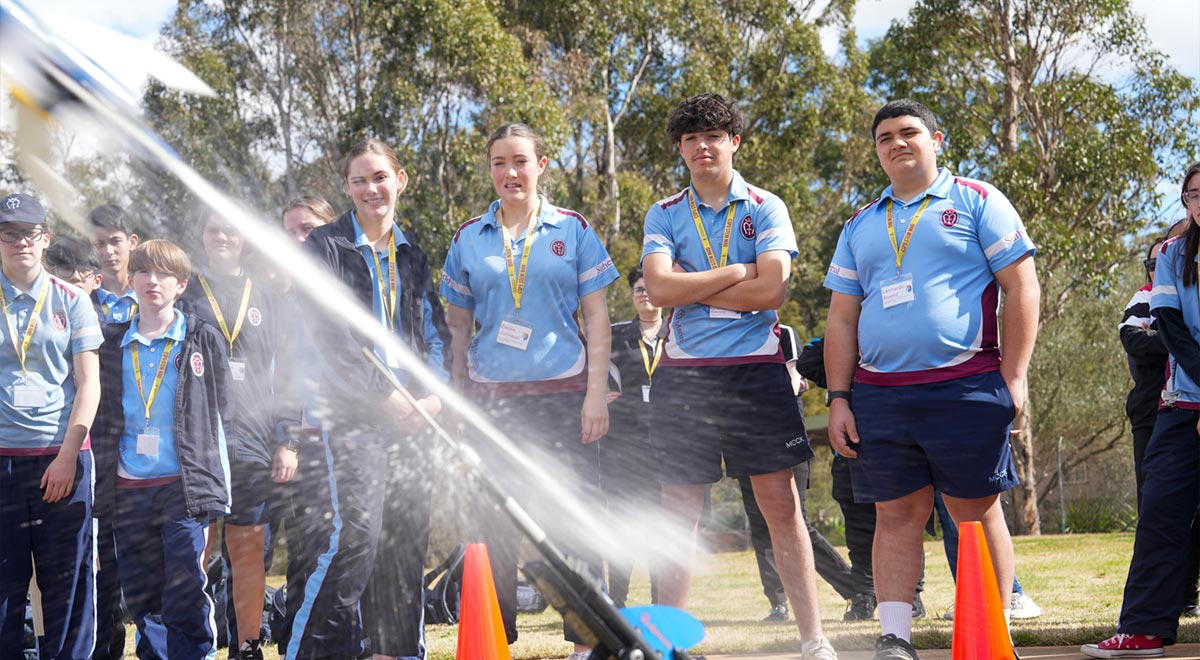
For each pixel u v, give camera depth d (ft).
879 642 9.92
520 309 11.37
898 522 10.19
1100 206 62.23
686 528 11.00
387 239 10.57
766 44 69.36
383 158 10.54
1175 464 11.53
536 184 11.82
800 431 10.99
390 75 51.80
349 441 9.53
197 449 11.37
